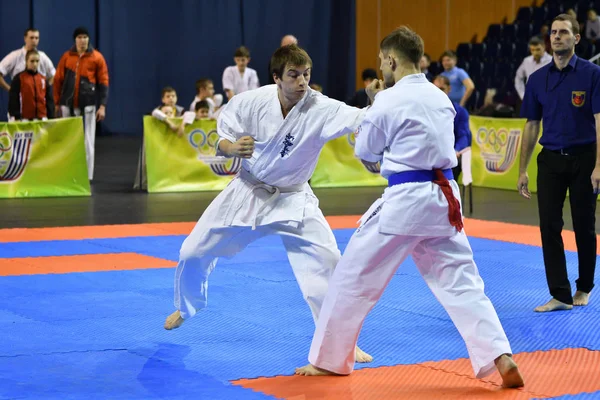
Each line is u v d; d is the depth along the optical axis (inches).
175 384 205.2
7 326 261.4
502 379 203.9
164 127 607.8
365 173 671.1
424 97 196.2
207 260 227.0
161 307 289.6
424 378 210.8
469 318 199.3
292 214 218.7
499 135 658.2
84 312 281.4
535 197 608.7
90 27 1018.1
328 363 209.6
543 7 964.0
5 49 979.3
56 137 576.7
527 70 710.5
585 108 279.0
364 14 1104.8
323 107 213.6
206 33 1069.1
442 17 1075.9
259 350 237.5
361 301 203.2
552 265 288.8
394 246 198.8
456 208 196.4
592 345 243.9
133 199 572.4
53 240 423.2
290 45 211.2
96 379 209.0
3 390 198.5
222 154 217.5
